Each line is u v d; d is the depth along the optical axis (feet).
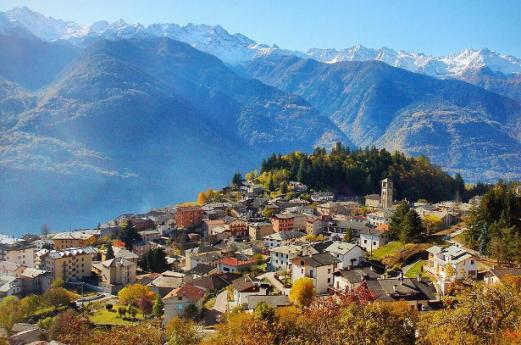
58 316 501.97
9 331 509.76
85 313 535.19
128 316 551.18
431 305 396.57
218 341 299.38
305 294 426.10
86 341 366.02
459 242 586.86
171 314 505.25
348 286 457.68
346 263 547.90
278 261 629.92
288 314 313.32
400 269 536.83
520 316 178.29
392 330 197.67
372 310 208.03
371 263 566.36
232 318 375.66
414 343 195.93
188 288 536.01
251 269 648.38
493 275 415.23
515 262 478.18
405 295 402.11
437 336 184.85
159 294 598.75
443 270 453.17
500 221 543.80
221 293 561.84
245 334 263.49
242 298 476.54
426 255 559.38
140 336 354.33
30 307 576.61
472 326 177.78
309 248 624.18
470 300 182.70
